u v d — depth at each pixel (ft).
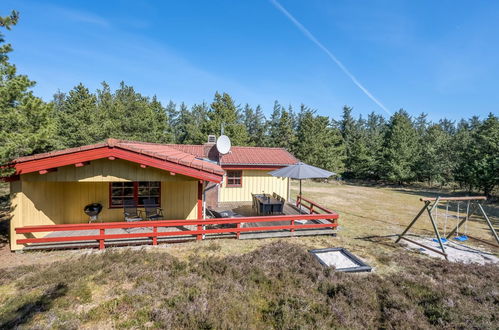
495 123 71.26
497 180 63.05
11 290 15.74
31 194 22.36
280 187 46.42
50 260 20.20
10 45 20.44
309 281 17.87
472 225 37.27
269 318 13.96
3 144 19.49
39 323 12.76
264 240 26.55
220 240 25.70
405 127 101.76
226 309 14.12
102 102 105.40
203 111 168.04
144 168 24.02
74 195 27.53
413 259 22.85
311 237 28.17
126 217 27.20
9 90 20.10
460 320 13.89
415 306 15.16
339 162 100.37
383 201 56.49
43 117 24.30
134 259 19.98
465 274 19.98
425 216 42.45
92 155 21.79
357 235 29.91
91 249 22.41
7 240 23.90
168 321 12.91
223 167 43.01
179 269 18.86
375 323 13.92
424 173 89.76
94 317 13.39
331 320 13.62
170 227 28.53
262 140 122.42
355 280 18.26
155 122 96.02
